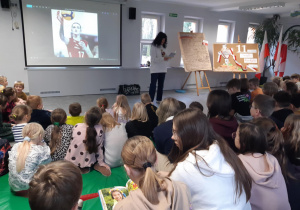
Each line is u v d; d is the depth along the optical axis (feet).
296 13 19.94
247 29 25.64
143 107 7.99
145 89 21.83
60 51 17.85
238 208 3.04
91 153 7.11
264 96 7.06
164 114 7.02
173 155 4.58
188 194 2.75
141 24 20.66
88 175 7.32
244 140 4.05
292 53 25.58
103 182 7.02
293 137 4.71
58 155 7.30
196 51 21.53
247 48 22.53
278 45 23.49
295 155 4.64
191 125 3.26
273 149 4.66
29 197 2.33
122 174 7.47
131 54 20.54
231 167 3.06
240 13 24.61
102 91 19.92
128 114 9.34
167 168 5.80
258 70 22.40
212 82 25.59
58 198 2.26
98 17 18.39
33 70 17.11
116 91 20.49
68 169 2.49
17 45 16.97
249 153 4.03
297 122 4.82
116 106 9.37
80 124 7.26
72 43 18.07
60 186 2.29
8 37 16.57
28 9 16.26
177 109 6.98
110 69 19.66
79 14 17.75
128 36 19.98
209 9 22.66
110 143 7.55
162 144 6.00
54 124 7.45
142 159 3.06
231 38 25.39
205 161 2.98
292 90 10.41
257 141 3.95
